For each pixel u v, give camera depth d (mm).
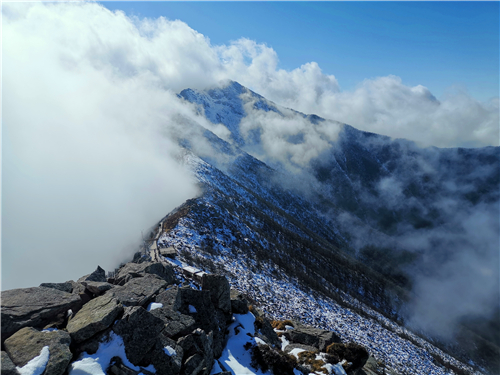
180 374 13477
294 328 27938
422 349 78938
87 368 11648
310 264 113375
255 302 56031
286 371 18219
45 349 11312
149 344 13297
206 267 62625
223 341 19109
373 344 63719
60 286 16641
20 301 13797
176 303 17391
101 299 15172
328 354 22062
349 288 115250
